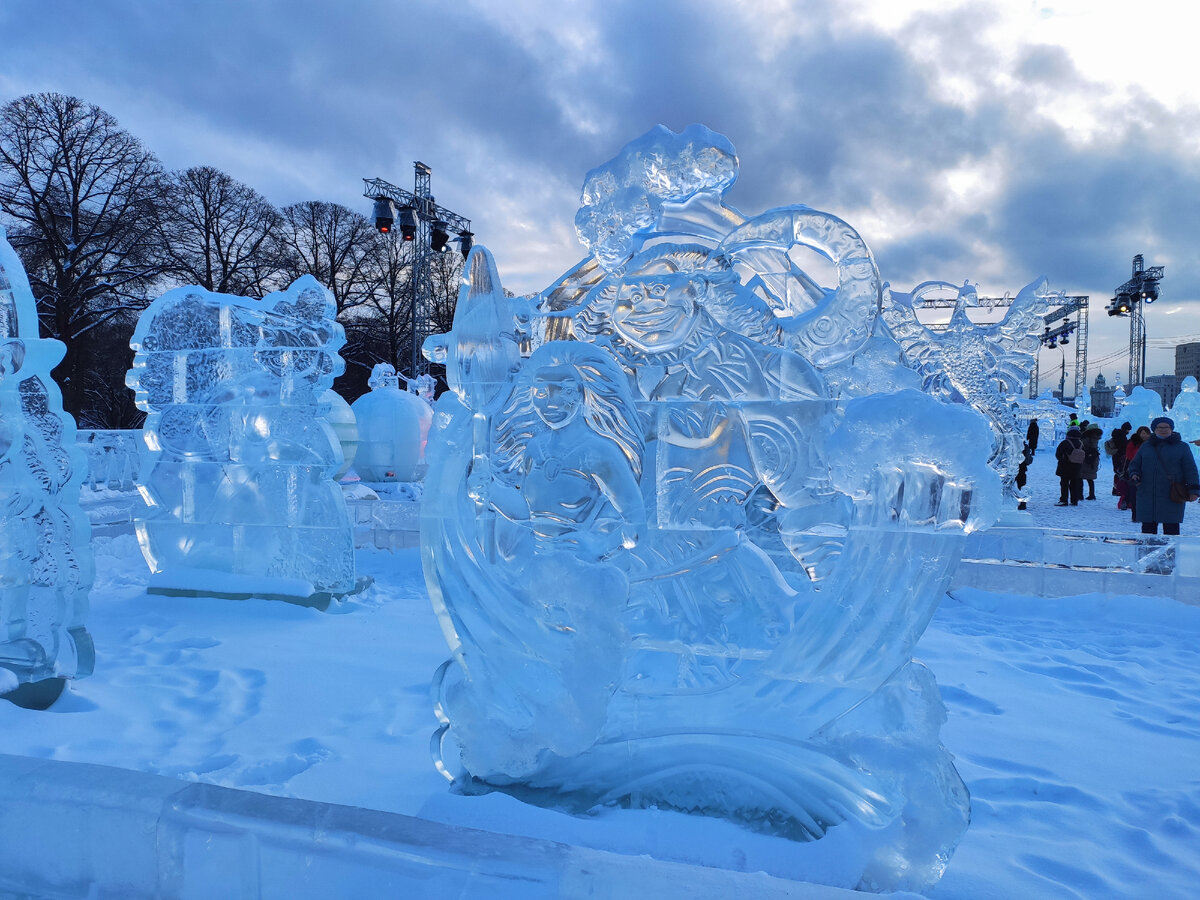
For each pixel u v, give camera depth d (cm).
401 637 523
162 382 649
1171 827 255
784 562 361
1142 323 3984
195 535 644
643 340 292
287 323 630
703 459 289
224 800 185
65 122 2433
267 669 443
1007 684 431
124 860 183
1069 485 1457
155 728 343
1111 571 641
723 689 255
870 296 276
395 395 1300
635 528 270
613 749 259
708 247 288
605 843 229
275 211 3256
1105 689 419
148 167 2636
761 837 227
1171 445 819
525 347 305
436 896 162
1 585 385
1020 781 290
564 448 276
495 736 259
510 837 171
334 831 172
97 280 2633
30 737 325
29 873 189
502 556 283
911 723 236
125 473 1166
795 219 278
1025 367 1034
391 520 880
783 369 281
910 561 231
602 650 244
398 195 2538
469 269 285
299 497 623
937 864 213
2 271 383
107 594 639
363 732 339
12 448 390
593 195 299
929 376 1000
